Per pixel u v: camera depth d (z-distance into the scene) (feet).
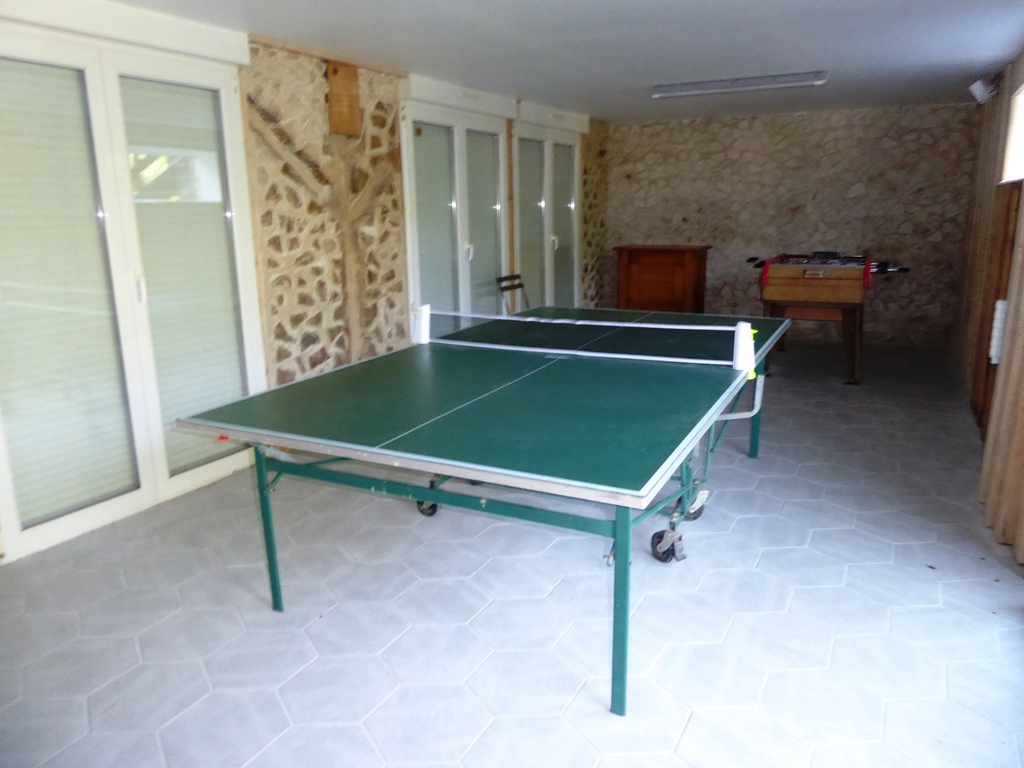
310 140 13.25
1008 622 7.59
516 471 5.49
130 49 10.09
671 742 6.02
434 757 5.92
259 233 12.43
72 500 10.28
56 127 9.49
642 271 23.43
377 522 10.48
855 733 6.06
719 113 22.90
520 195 20.90
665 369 9.12
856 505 10.69
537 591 8.49
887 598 8.11
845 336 18.04
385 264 15.52
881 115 21.71
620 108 21.62
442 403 7.57
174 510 11.05
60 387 9.94
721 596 8.23
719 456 12.90
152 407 11.05
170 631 7.81
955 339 20.54
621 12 10.86
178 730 6.30
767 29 12.03
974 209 18.71
